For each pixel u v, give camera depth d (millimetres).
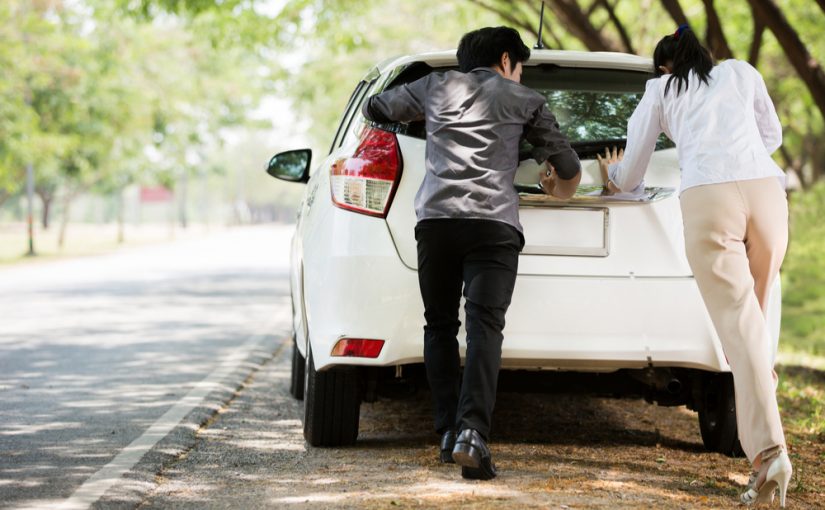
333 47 23000
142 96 41844
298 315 6492
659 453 5711
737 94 4797
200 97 46656
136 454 5641
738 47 23625
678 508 4441
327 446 5773
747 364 4582
